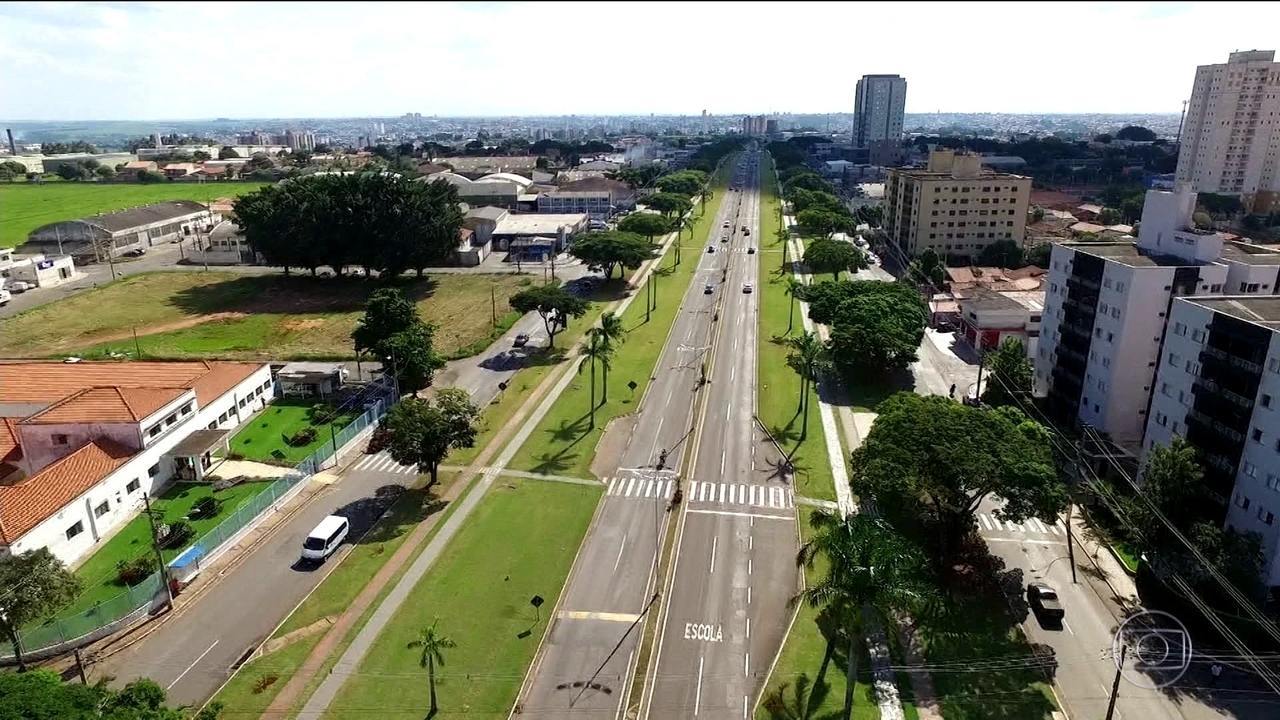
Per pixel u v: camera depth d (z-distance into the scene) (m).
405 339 97.00
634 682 51.28
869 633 56.09
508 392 102.25
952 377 109.06
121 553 66.19
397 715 47.88
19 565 50.62
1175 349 71.38
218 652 53.34
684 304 148.00
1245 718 49.06
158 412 76.69
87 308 143.88
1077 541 69.00
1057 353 93.12
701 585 61.75
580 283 163.00
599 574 62.97
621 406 98.25
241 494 76.25
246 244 182.38
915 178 179.25
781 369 112.56
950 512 63.81
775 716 48.50
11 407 85.50
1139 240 92.00
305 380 100.69
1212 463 65.69
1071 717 49.06
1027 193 174.88
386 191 158.62
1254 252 86.88
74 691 38.53
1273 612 57.22
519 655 53.44
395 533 68.50
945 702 49.97
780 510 73.56
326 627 55.94
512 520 70.94
